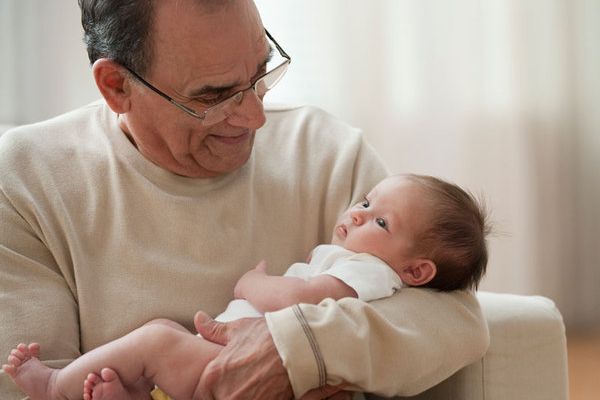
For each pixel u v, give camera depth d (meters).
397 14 3.00
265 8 2.94
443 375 1.29
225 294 1.43
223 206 1.46
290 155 1.59
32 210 1.37
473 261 1.39
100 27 1.37
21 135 1.48
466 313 1.33
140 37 1.31
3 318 1.29
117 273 1.40
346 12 2.97
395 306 1.28
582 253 3.25
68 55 2.72
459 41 3.04
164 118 1.36
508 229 3.18
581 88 3.15
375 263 1.35
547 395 1.46
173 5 1.28
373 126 3.04
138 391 1.22
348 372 1.15
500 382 1.42
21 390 1.26
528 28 3.08
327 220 1.55
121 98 1.40
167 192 1.44
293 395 1.16
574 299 3.28
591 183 3.22
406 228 1.38
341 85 3.00
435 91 3.06
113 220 1.42
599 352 3.08
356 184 1.56
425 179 1.44
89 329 1.37
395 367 1.21
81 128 1.52
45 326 1.30
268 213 1.52
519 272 3.23
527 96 3.12
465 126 3.10
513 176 3.15
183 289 1.40
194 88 1.31
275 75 1.37
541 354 1.45
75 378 1.19
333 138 1.63
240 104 1.34
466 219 1.39
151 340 1.20
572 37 3.12
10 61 2.70
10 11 2.68
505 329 1.43
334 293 1.29
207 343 1.21
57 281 1.37
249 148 1.45
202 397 1.18
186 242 1.42
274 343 1.16
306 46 2.98
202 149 1.40
